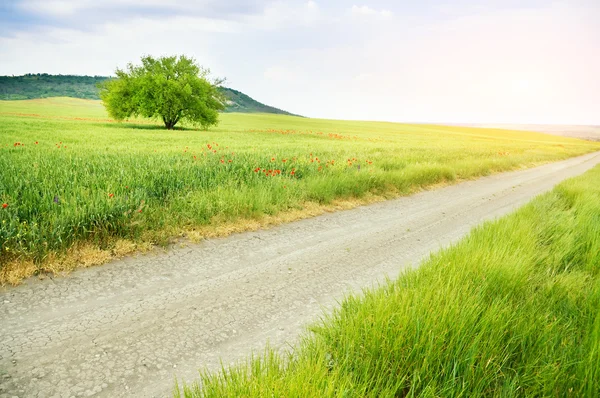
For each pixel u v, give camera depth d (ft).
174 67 146.92
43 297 12.21
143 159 36.78
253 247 18.75
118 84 144.56
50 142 65.36
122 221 17.57
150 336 10.55
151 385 8.59
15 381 8.33
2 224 14.56
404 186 37.63
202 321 11.56
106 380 8.63
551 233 20.15
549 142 268.82
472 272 12.72
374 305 9.95
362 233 22.62
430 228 24.90
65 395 8.06
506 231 18.52
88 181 23.75
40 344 9.78
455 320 8.88
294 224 23.56
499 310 9.91
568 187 37.42
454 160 62.85
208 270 15.53
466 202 34.96
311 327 10.94
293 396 6.51
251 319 11.89
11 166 26.91
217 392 6.83
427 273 12.98
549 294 12.14
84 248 15.75
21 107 296.51
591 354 7.73
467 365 7.86
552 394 7.28
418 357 7.95
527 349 8.80
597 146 295.89
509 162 72.64
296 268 16.42
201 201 21.84
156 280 14.21
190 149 58.08
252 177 30.53
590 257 15.90
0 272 13.00
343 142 111.96
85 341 10.08
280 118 360.28
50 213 16.79
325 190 29.66
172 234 18.97
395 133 225.76
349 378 7.07
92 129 116.78
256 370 7.38
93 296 12.60
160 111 140.97
